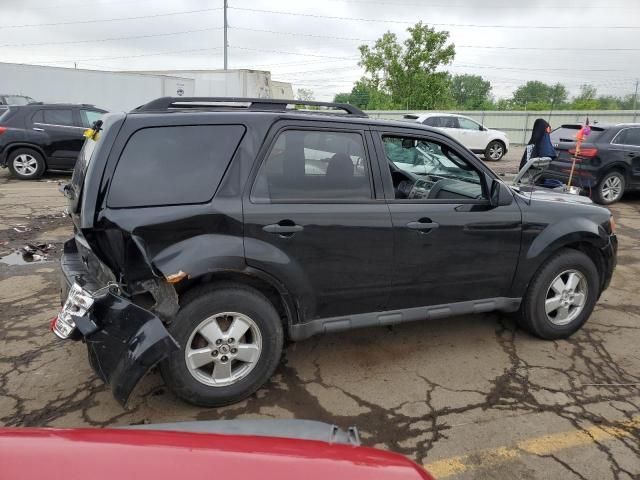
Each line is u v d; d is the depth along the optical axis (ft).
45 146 38.78
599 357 12.74
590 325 14.71
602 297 17.08
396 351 12.78
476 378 11.57
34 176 39.19
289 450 4.66
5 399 10.27
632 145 33.86
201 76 76.54
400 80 130.72
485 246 12.09
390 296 11.42
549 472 8.61
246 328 10.11
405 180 14.62
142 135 9.37
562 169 34.45
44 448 4.36
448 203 11.73
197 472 4.20
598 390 11.19
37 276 17.78
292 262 10.12
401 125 11.62
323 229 10.34
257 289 10.44
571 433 9.64
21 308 14.88
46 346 12.49
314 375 11.56
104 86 64.95
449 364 12.17
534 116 95.55
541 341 13.55
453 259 11.80
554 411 10.34
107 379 8.55
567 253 13.10
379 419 9.97
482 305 12.57
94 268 9.81
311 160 10.51
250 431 5.86
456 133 60.34
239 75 75.25
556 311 13.44
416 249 11.34
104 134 9.23
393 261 11.17
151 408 10.13
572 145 34.27
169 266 8.95
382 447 9.15
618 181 34.01
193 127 9.70
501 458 8.92
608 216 13.82
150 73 76.18
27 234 23.49
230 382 10.14
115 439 4.60
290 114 10.49
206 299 9.58
